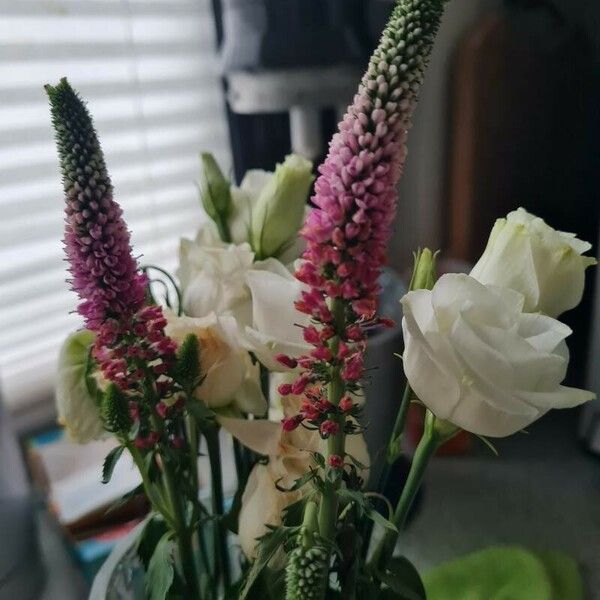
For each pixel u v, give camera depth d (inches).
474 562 13.9
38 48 19.2
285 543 8.3
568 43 20.5
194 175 23.9
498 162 22.1
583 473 19.4
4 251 20.3
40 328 21.9
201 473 14.0
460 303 7.2
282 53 17.0
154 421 8.6
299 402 8.7
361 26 18.5
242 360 9.0
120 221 7.8
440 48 21.9
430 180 23.7
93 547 16.6
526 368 7.1
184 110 23.0
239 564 11.4
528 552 14.1
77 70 20.1
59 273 21.6
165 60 22.1
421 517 17.9
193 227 24.5
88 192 7.4
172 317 9.0
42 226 20.7
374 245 6.6
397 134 6.4
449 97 22.4
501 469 19.7
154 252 23.7
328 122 22.5
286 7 16.8
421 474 8.9
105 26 20.2
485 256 8.5
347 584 8.6
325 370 7.3
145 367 8.2
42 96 19.6
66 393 9.5
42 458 20.0
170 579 8.8
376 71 6.3
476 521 17.6
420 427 18.8
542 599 12.6
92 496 18.0
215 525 10.4
